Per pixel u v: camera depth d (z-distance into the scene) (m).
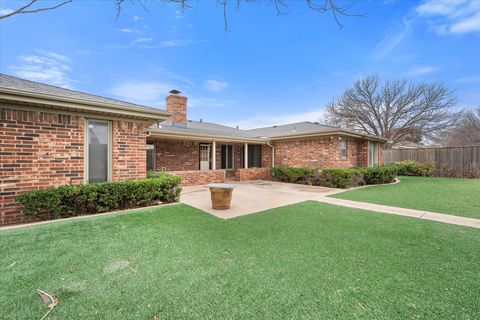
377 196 8.27
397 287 2.52
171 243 3.73
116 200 5.56
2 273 2.74
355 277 2.72
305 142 13.06
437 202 7.11
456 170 15.25
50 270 2.83
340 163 12.02
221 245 3.68
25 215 4.66
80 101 5.17
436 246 3.63
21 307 2.17
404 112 24.00
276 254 3.35
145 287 2.52
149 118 6.52
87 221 4.70
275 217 5.36
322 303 2.26
